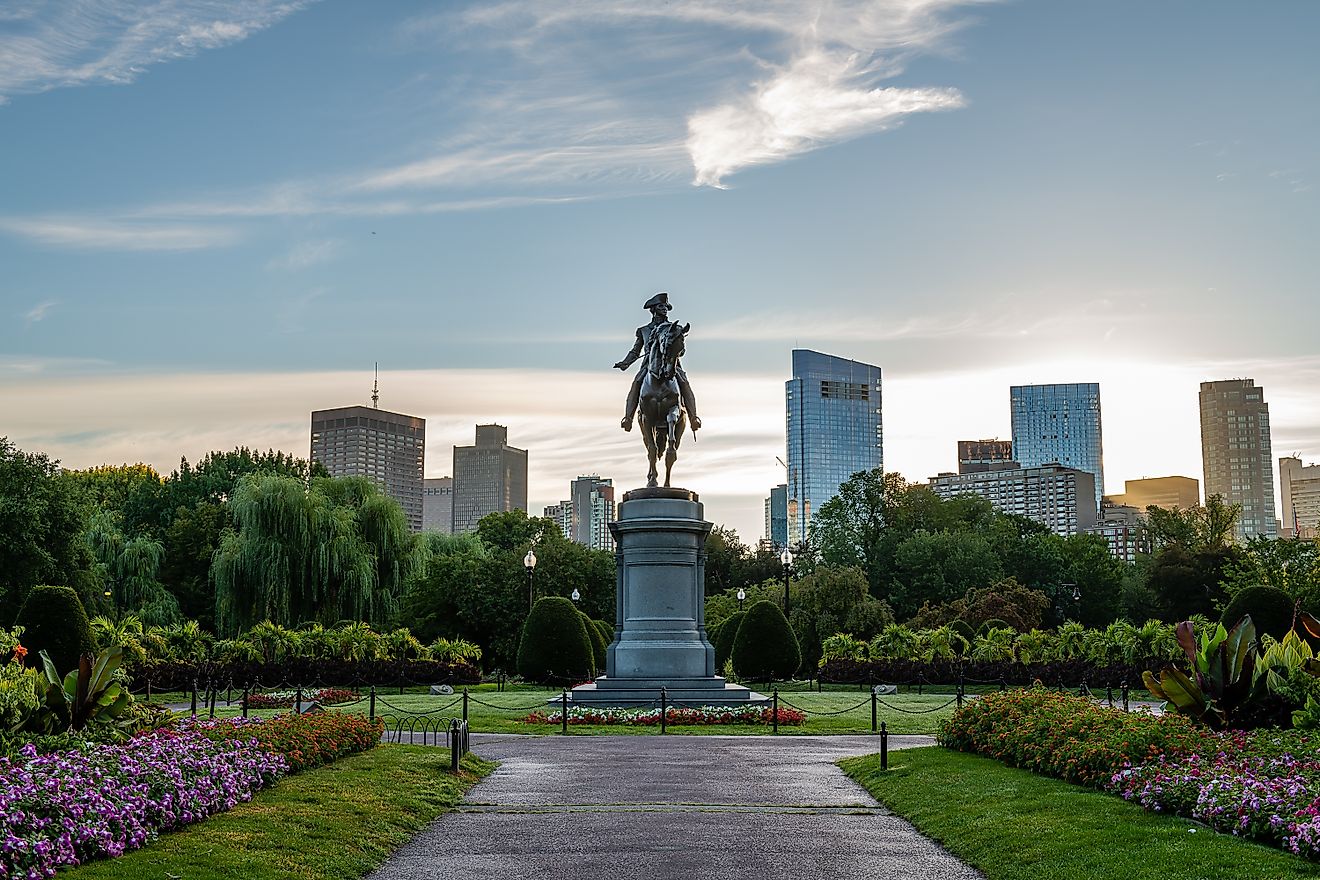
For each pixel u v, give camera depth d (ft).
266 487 198.08
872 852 46.14
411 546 214.48
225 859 41.14
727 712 99.09
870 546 310.86
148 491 282.36
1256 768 47.73
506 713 107.86
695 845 47.44
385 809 52.19
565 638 153.07
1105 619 305.32
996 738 67.92
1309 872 36.60
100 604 186.80
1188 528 334.85
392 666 150.51
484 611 221.66
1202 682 61.36
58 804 40.19
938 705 116.26
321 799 53.26
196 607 249.55
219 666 145.89
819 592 223.10
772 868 43.47
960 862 44.37
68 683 54.85
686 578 111.65
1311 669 58.80
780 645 159.53
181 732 58.13
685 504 112.27
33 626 96.94
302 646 153.79
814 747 81.00
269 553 192.65
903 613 279.90
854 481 326.85
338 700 116.47
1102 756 55.31
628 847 47.09
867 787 61.98
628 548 111.86
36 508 171.22
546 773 67.51
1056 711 65.98
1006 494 644.69
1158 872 37.73
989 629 184.14
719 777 65.87
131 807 42.93
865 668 159.84
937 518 325.21
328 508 200.85
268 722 66.13
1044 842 44.01
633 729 93.45
